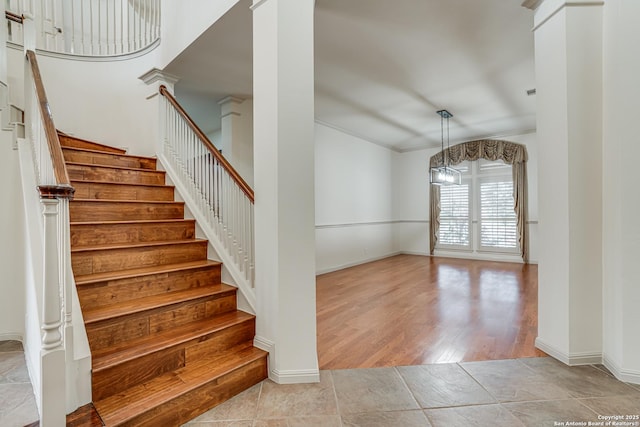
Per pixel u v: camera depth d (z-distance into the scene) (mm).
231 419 1706
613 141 2135
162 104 3715
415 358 2389
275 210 2105
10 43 3279
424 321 3158
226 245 2795
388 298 3973
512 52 3297
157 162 3721
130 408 1541
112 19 4504
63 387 1424
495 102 4715
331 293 4219
